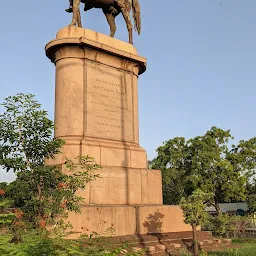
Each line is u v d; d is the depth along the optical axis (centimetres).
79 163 891
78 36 1089
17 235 451
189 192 3178
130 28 1259
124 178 1028
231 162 3128
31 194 619
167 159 3372
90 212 855
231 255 848
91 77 1077
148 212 990
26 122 629
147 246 862
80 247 406
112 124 1091
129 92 1169
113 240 845
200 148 3112
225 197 3058
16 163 613
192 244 906
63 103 1035
